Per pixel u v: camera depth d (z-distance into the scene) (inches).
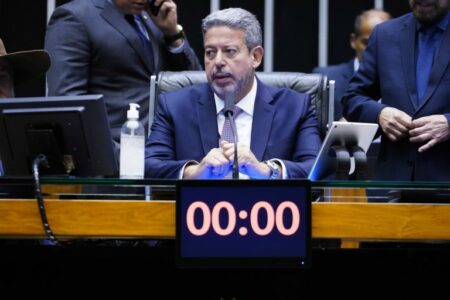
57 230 229.6
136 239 237.9
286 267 225.6
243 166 270.1
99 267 245.1
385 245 264.4
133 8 371.2
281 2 539.2
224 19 295.6
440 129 327.0
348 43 542.0
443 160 337.1
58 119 251.1
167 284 244.7
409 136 335.9
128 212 229.0
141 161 268.5
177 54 382.6
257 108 304.5
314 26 540.1
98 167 255.4
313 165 269.4
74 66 367.6
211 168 269.7
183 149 302.5
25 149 256.5
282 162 284.0
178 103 308.8
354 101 352.5
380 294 246.4
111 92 371.6
